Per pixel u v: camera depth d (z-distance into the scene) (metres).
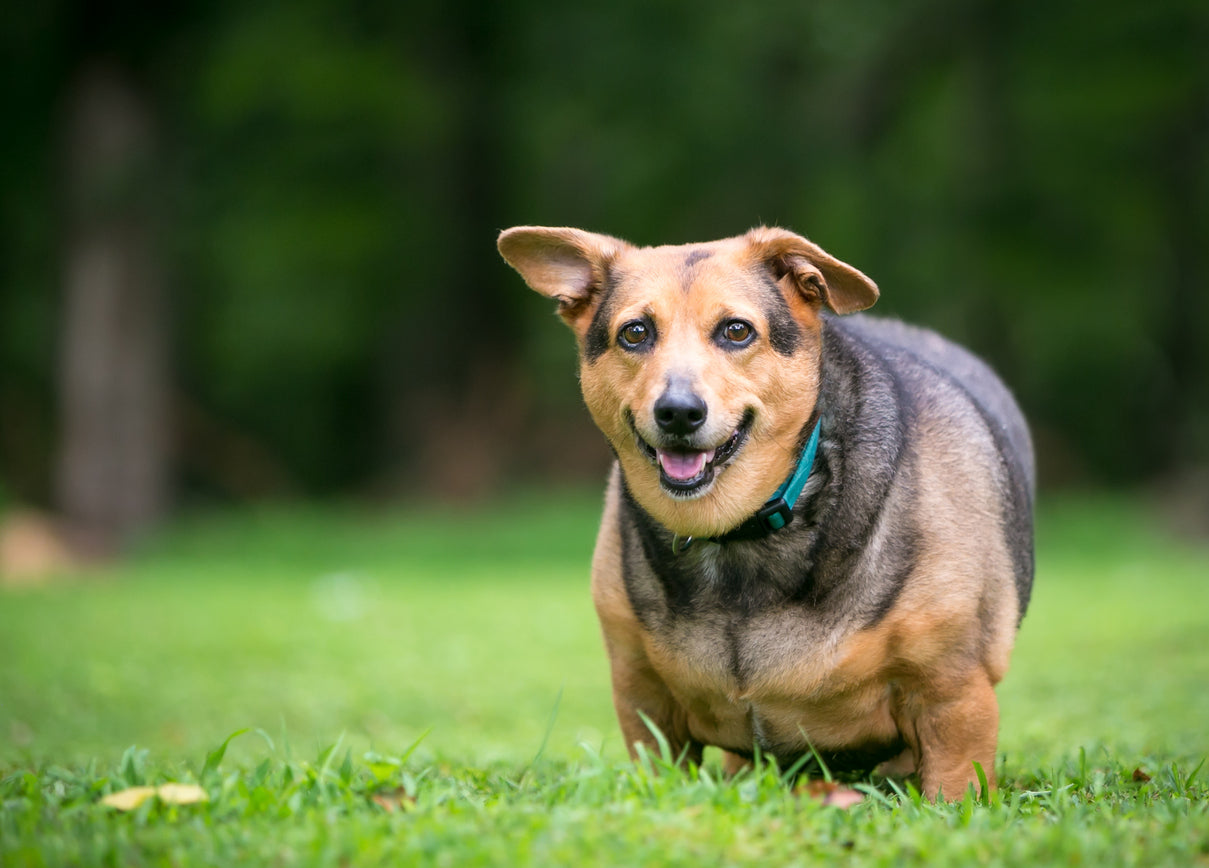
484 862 3.21
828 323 4.81
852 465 4.45
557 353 27.38
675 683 4.57
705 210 25.77
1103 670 8.24
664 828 3.43
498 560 17.73
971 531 4.55
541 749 4.64
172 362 26.80
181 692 8.42
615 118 24.50
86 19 18.06
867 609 4.35
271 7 21.50
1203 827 3.55
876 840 3.51
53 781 4.24
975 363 5.83
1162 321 27.31
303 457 29.67
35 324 26.12
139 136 18.56
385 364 27.77
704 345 4.37
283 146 24.22
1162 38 23.83
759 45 24.58
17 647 10.29
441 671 9.23
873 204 25.34
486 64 23.97
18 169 22.69
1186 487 20.92
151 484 19.19
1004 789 4.56
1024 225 24.56
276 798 3.78
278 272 26.92
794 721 4.51
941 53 24.61
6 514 18.14
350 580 15.68
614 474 4.95
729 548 4.40
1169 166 25.80
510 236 4.80
